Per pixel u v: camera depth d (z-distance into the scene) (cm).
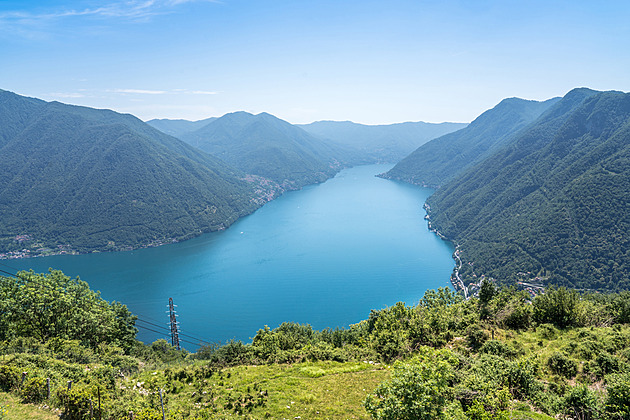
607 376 3241
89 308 5869
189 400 3412
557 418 2744
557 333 4425
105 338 5728
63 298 5466
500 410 2692
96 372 3472
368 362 4503
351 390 3612
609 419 2552
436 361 2580
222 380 3903
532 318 4856
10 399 2803
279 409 3216
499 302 5253
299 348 5209
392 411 2292
